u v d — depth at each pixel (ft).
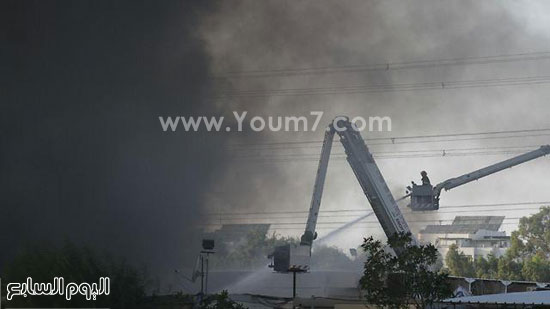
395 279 213.87
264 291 322.75
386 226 318.45
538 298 193.16
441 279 211.41
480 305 193.36
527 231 495.00
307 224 322.55
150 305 227.20
